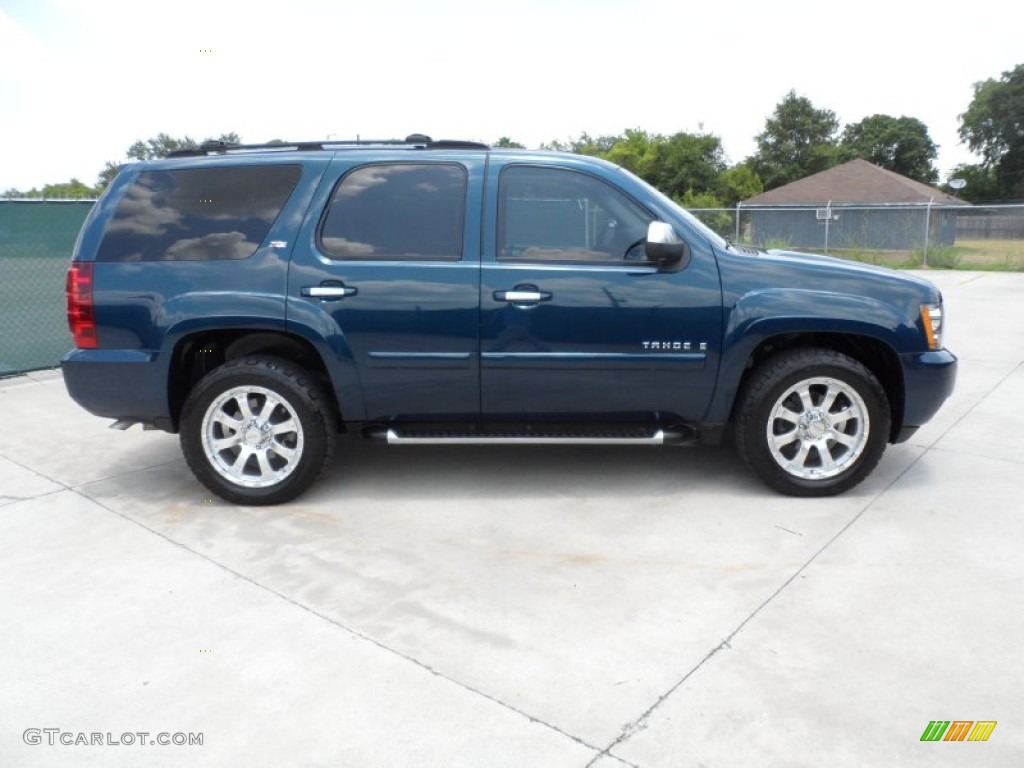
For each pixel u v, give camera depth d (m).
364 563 3.71
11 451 5.45
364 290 4.15
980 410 6.11
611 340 4.17
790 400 4.37
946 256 19.12
